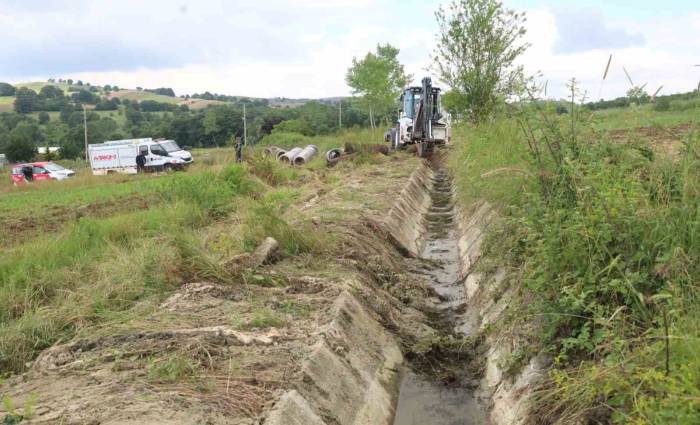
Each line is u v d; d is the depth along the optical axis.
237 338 5.70
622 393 3.94
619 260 5.08
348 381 5.62
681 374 3.42
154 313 6.50
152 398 4.48
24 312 6.87
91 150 38.62
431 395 6.38
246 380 4.89
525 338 6.02
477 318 8.22
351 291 7.51
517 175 8.48
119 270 7.68
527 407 5.10
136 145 37.84
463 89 24.23
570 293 4.86
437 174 23.55
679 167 5.61
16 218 17.11
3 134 69.94
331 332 6.09
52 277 7.88
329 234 9.73
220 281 7.61
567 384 4.41
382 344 6.94
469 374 6.80
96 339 5.80
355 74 49.38
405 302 8.74
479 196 12.62
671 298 4.14
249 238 8.98
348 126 71.31
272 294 7.21
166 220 12.00
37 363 5.57
